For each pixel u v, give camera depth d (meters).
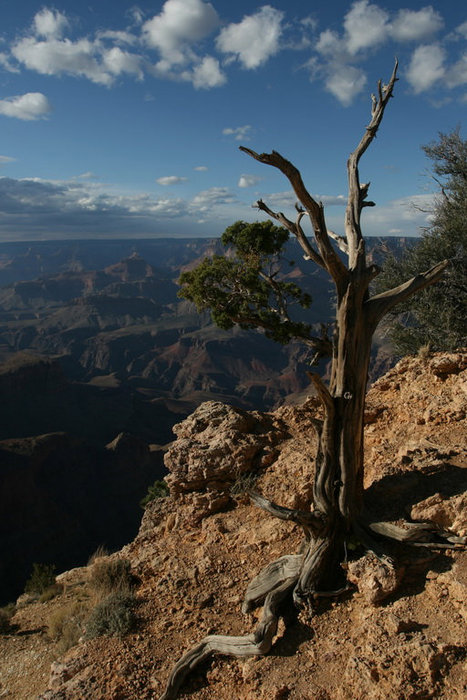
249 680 7.30
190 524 11.65
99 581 11.20
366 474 10.82
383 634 7.12
